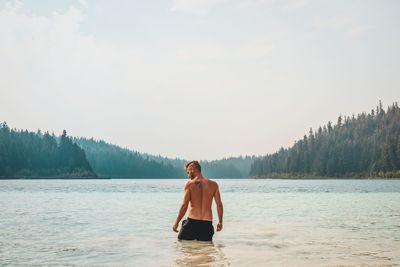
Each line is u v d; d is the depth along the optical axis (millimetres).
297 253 8938
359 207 24594
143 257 8438
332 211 21391
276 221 16188
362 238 11383
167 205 25781
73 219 16406
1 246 9805
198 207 10914
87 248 9531
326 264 7703
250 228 13805
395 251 9242
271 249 9500
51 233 12133
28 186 73562
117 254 8781
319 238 11375
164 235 11797
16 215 18062
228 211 21531
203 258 8336
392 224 15031
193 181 11164
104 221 15703
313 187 76875
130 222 15391
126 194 43594
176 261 8000
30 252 9016
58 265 7672
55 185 82250
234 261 7984
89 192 48531
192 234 10781
